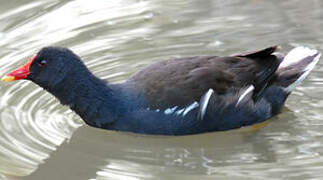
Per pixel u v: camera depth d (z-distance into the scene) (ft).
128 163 34.91
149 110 36.01
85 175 33.94
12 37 47.24
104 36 47.44
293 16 48.78
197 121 36.45
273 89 38.14
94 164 34.88
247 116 37.37
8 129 37.65
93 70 43.68
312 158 34.14
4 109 39.88
